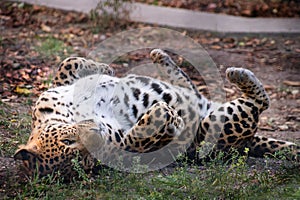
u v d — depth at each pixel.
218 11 30.77
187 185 12.98
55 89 14.20
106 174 13.37
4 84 19.72
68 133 12.74
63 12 29.09
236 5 31.39
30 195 12.48
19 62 21.95
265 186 13.09
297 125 18.38
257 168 14.37
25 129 16.02
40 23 27.77
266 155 14.72
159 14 29.61
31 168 12.69
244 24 29.23
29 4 29.47
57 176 12.65
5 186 12.98
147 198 12.39
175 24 28.69
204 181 13.15
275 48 26.47
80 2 30.20
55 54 23.28
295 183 13.55
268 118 18.89
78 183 12.87
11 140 15.32
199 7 31.12
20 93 19.00
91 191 12.59
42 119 13.55
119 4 28.06
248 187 13.05
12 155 14.52
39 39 25.52
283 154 14.71
